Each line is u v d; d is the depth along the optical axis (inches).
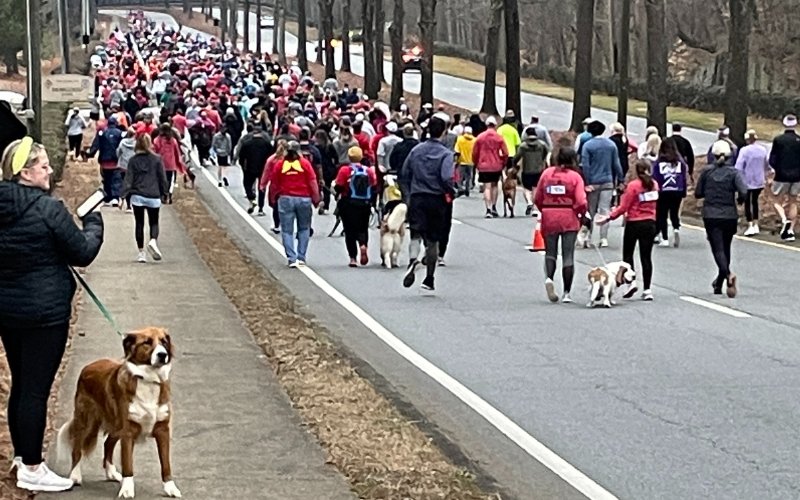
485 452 368.2
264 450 344.8
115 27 5369.1
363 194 788.0
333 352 490.0
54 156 1125.7
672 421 403.5
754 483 335.9
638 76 3004.4
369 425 379.6
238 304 597.6
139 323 538.9
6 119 383.6
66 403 382.0
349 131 1108.5
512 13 1881.2
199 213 1058.7
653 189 655.8
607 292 637.9
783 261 826.2
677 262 817.5
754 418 407.2
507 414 414.0
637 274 754.8
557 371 481.7
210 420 377.1
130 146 1066.1
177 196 1181.1
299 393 417.4
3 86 2628.0
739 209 1079.0
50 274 293.0
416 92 3137.3
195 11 7180.1
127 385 289.1
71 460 310.2
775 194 964.0
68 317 298.2
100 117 1879.9
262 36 5797.2
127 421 290.0
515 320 598.2
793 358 505.0
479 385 457.7
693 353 515.5
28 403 295.3
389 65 3991.1
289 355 476.7
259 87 2329.0
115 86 2251.5
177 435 358.0
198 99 1854.1
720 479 339.9
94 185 1195.9
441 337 553.9
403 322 592.7
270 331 526.3
